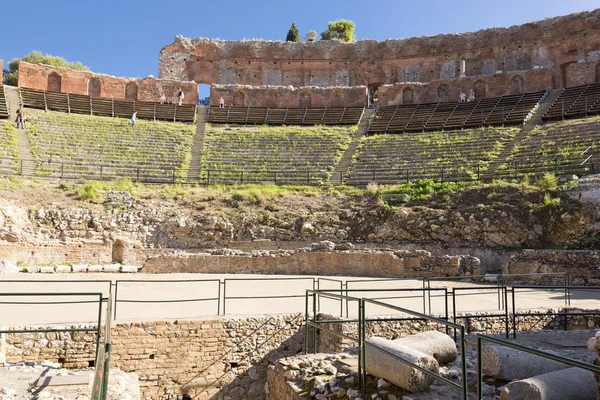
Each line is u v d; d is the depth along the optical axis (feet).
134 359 35.09
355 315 39.86
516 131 118.93
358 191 99.40
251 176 113.80
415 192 92.84
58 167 105.40
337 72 191.52
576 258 63.36
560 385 18.45
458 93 162.50
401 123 142.51
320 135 137.90
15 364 29.04
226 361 37.40
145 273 74.84
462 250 79.15
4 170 97.91
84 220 86.17
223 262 77.10
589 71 149.79
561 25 165.89
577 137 103.55
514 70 172.45
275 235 89.10
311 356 29.35
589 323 40.78
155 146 126.00
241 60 192.75
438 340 26.48
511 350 22.98
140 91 166.20
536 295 55.01
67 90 158.40
